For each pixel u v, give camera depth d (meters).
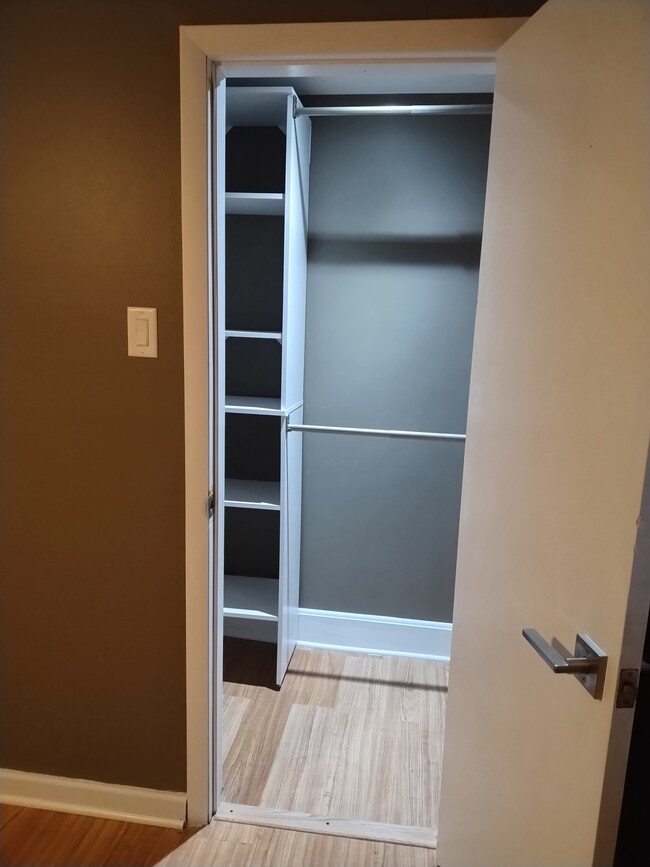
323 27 1.19
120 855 1.47
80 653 1.55
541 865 0.91
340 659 2.42
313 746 1.90
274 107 1.96
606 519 0.76
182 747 1.56
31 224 1.37
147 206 1.33
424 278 2.22
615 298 0.74
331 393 2.34
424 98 2.13
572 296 0.85
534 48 1.00
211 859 1.46
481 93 2.10
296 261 2.08
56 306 1.40
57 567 1.52
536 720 0.95
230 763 1.81
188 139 1.27
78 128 1.32
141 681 1.54
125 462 1.44
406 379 2.29
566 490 0.86
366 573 2.44
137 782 1.59
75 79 1.30
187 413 1.38
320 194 2.22
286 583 2.17
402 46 1.19
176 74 1.27
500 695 1.11
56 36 1.29
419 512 2.37
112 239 1.35
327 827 1.57
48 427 1.45
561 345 0.88
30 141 1.34
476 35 1.17
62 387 1.43
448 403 2.29
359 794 1.70
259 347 2.34
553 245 0.92
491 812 1.13
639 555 0.70
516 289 1.06
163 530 1.46
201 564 1.44
